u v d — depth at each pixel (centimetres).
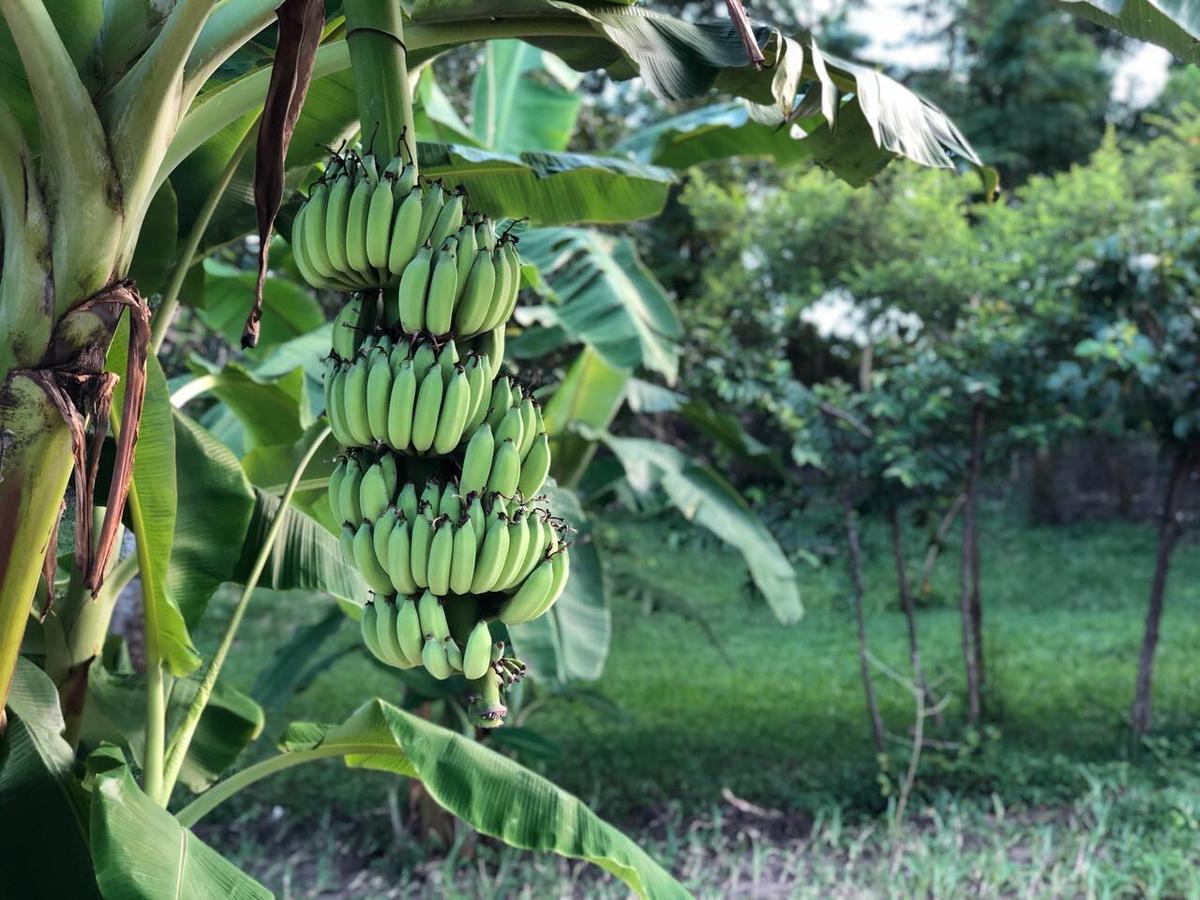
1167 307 612
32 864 201
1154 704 755
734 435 618
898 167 758
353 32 147
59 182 160
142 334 165
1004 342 641
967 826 548
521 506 143
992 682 764
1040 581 1252
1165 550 649
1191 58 207
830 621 1105
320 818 595
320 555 282
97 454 165
